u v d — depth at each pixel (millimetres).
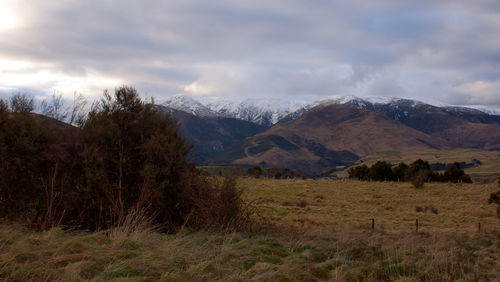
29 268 5727
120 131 12336
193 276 6309
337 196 38094
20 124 11023
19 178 10891
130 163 12250
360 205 32719
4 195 10625
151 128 12805
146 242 8266
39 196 11094
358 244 10633
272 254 8734
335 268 8047
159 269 6441
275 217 20625
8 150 10828
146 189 11531
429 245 11094
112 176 12070
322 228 15531
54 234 8234
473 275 8297
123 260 6664
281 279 6922
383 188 45406
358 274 7758
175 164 12078
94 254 6805
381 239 12211
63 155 11461
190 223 11930
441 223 23703
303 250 9789
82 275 5809
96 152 11555
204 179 12695
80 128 12375
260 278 6688
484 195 40312
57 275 5617
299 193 39000
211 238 9453
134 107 12719
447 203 35375
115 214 11203
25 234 8508
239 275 6703
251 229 12289
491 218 27578
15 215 10391
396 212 28656
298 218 21203
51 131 11508
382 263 8812
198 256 7688
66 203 11047
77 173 11734
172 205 11984
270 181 51469
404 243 11148
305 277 7242
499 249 12766
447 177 59344
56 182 11312
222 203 12031
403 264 8547
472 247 12469
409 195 40031
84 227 11250
